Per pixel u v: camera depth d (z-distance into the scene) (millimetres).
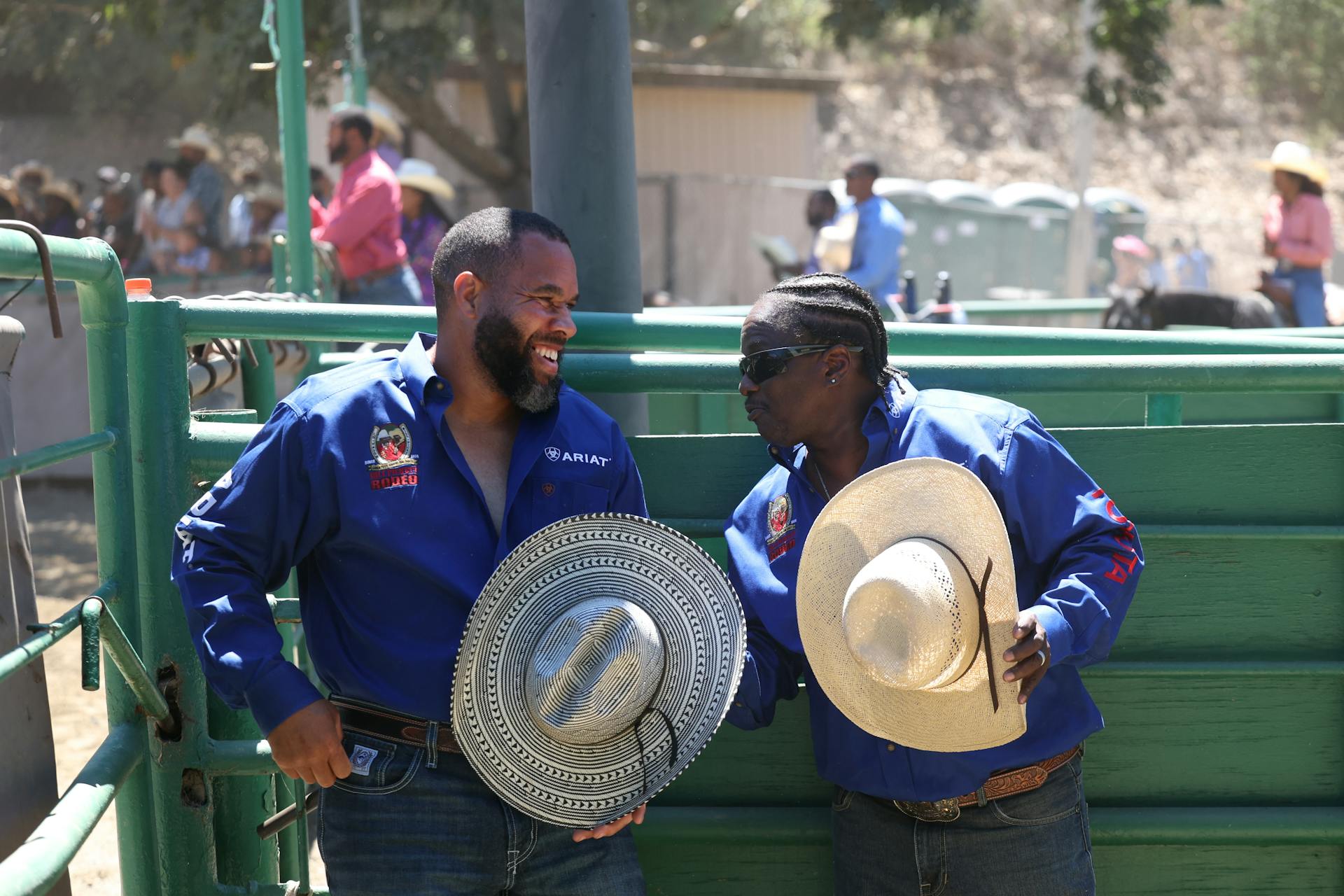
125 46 16891
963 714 2137
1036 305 8562
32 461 2090
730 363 2584
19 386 10117
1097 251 17781
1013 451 2219
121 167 17844
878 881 2395
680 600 2135
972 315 8305
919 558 2045
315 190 11773
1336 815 2631
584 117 2893
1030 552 2221
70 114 17891
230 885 2707
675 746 2113
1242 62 32875
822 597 2203
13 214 12648
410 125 14773
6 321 2395
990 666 2059
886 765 2295
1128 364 2541
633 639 2033
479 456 2229
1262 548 2619
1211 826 2627
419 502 2137
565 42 2877
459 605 2137
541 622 2086
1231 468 2604
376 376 2184
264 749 2596
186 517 2154
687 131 17047
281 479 2121
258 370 3820
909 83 30172
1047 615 2031
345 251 7457
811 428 2305
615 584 2117
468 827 2117
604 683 2020
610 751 2105
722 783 2719
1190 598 2637
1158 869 2707
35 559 8289
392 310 2570
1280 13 32219
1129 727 2676
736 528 2449
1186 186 29266
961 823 2285
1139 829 2627
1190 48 33031
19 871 1908
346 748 2143
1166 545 2629
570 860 2180
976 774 2244
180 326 2525
